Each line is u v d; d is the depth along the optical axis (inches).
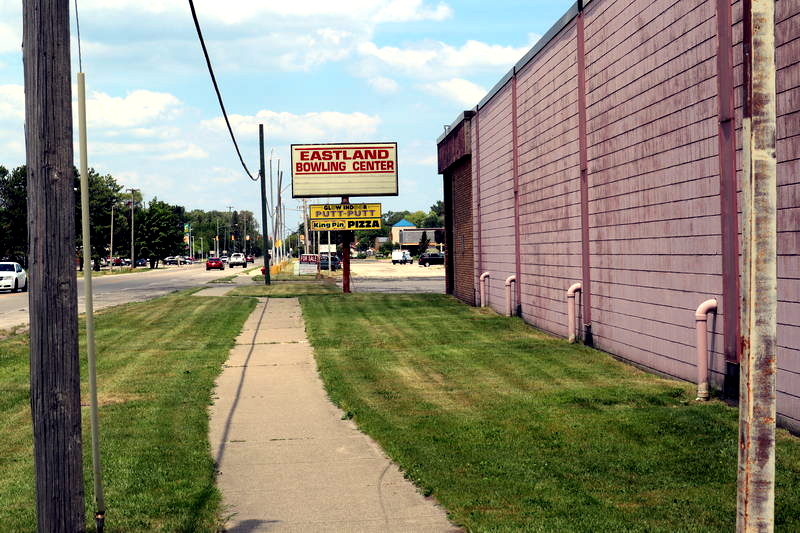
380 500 266.1
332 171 1507.1
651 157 497.7
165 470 301.3
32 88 194.7
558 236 714.2
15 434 368.8
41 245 196.9
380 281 2107.5
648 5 494.0
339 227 1499.8
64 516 199.8
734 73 389.1
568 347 641.0
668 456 305.0
